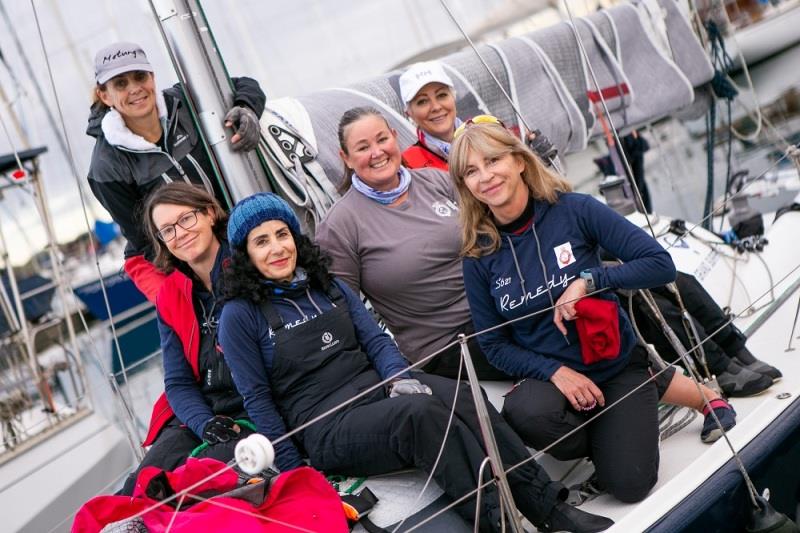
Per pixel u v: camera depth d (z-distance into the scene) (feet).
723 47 16.05
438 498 7.16
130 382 18.11
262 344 7.57
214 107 8.84
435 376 7.66
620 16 14.35
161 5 8.67
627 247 7.54
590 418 7.68
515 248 7.75
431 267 8.68
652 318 8.82
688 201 20.18
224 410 8.29
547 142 9.43
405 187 8.82
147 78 9.09
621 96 14.11
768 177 19.89
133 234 9.42
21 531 14.73
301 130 10.04
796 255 11.68
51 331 17.57
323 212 9.86
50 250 17.53
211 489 6.81
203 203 8.25
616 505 7.41
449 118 9.90
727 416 8.07
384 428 7.07
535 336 7.85
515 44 12.94
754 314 10.70
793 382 8.77
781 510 7.91
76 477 15.72
